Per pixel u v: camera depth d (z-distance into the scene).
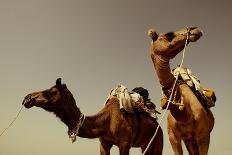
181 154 6.51
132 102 6.99
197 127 5.97
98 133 6.43
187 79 6.34
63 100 6.09
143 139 7.26
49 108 6.07
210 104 6.54
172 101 5.91
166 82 5.77
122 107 6.68
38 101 6.00
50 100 6.03
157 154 7.52
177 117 6.04
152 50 5.69
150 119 7.41
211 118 6.52
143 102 7.26
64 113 6.10
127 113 6.77
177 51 5.48
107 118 6.60
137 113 7.09
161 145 7.62
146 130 7.23
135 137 7.05
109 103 6.86
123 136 6.60
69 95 6.20
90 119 6.38
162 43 5.50
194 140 6.32
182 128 6.23
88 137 6.34
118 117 6.63
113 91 7.12
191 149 6.49
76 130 6.14
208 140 6.14
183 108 5.88
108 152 6.89
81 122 6.20
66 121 6.14
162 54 5.54
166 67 5.60
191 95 5.98
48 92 6.07
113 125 6.56
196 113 5.88
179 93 5.98
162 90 5.95
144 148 7.47
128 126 6.68
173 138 6.55
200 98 6.37
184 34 5.36
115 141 6.64
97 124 6.44
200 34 5.36
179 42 5.37
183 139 6.41
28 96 6.04
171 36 5.54
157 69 5.66
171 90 5.87
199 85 6.41
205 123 5.96
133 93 7.34
